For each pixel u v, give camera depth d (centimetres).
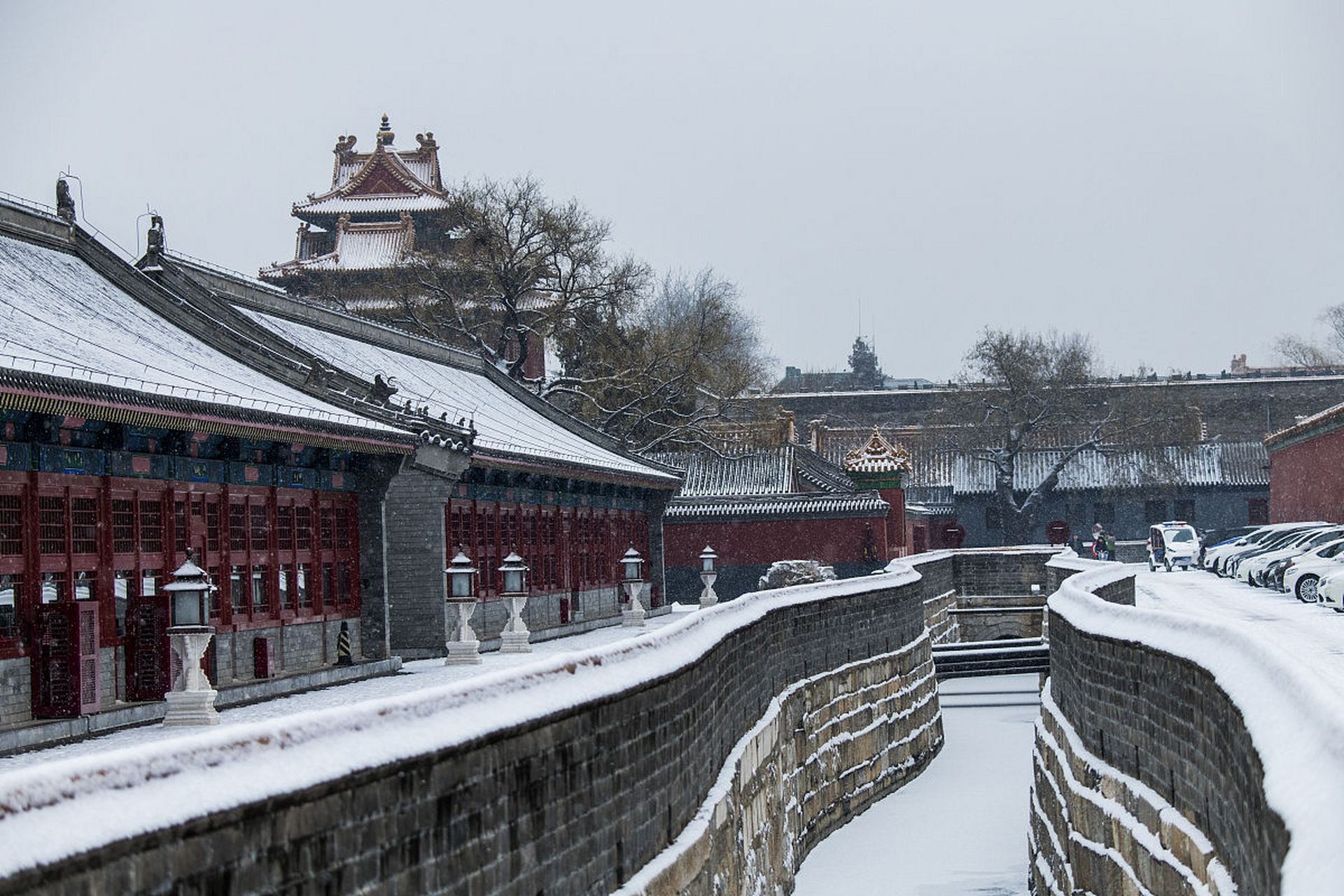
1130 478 13412
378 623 3809
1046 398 13412
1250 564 6338
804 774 4441
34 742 2391
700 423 9881
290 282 10856
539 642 5072
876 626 5466
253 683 3150
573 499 5853
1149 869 2281
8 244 3334
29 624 2517
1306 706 1387
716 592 8975
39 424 2548
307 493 3569
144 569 2858
